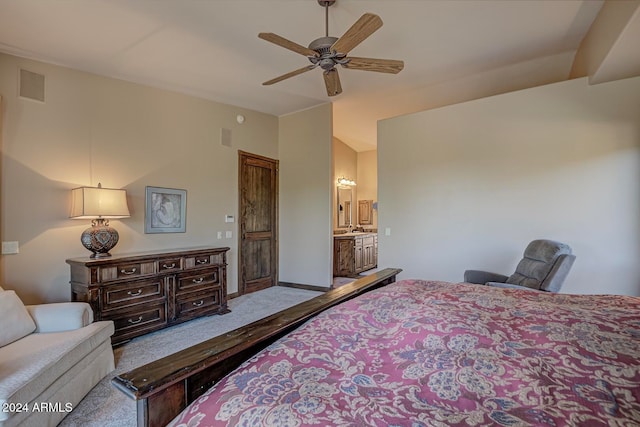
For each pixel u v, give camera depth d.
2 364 1.74
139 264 3.15
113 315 2.94
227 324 3.59
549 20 2.85
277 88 4.31
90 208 3.00
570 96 3.34
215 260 3.91
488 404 0.82
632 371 0.88
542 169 3.49
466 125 3.98
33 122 2.96
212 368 1.07
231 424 0.77
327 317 1.43
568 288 3.32
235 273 4.86
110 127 3.49
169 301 3.38
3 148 2.80
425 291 1.81
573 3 2.61
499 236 3.75
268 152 5.47
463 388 0.89
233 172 4.86
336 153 7.09
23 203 2.90
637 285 3.04
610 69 2.87
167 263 3.39
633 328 1.10
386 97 4.76
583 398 0.82
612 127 3.14
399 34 3.05
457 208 4.04
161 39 2.95
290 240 5.53
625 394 0.81
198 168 4.37
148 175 3.81
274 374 0.97
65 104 3.17
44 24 2.59
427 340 1.16
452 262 4.07
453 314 1.33
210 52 3.23
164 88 3.99
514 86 4.30
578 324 1.16
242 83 4.04
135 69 3.45
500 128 3.75
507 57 3.54
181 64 3.44
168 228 4.00
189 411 0.86
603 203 3.18
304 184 5.36
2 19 2.50
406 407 0.81
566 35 3.11
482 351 1.05
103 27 2.70
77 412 1.99
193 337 3.19
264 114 5.40
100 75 3.43
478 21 2.86
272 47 3.18
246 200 5.06
